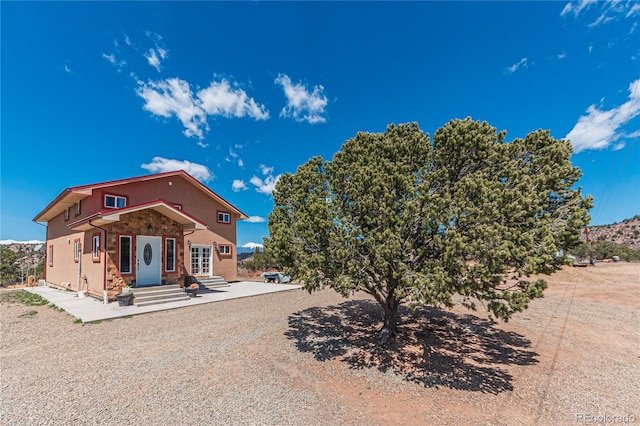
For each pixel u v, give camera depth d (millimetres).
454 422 3500
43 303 11070
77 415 3529
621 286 15539
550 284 16344
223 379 4629
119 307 9867
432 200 4586
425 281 4066
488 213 4207
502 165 5168
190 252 16516
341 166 6469
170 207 11609
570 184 5180
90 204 12797
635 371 5094
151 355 5660
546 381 4688
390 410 3773
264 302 11352
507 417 3625
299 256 5539
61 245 16125
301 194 6266
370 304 10891
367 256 4977
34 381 4500
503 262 3996
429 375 4902
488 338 6938
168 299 11062
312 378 4723
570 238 4734
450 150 5488
